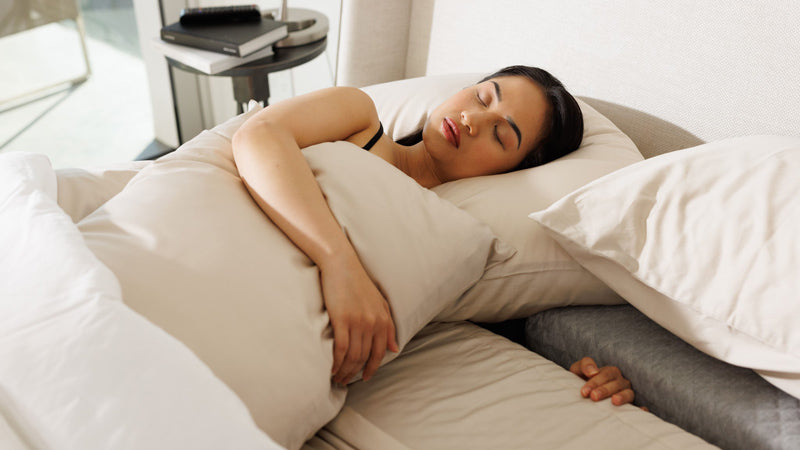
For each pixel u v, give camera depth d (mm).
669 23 1071
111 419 430
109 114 2041
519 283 875
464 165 992
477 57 1388
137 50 1993
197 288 592
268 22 1430
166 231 633
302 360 617
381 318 702
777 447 672
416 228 779
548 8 1225
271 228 715
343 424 703
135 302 567
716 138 1076
